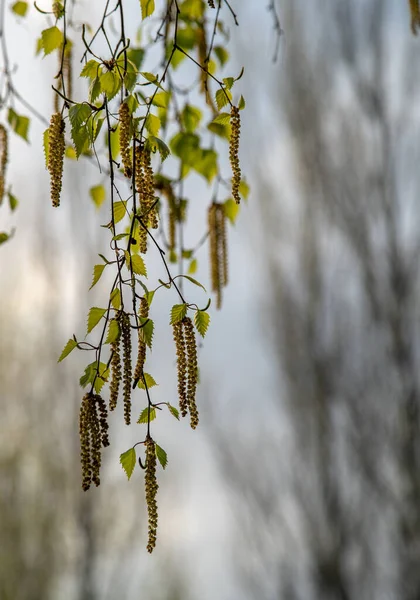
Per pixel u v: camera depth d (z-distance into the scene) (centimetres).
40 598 1081
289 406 972
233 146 191
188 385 174
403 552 884
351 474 927
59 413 1148
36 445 1143
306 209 988
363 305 947
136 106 184
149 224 187
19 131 275
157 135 193
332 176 973
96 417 168
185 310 175
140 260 175
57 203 183
